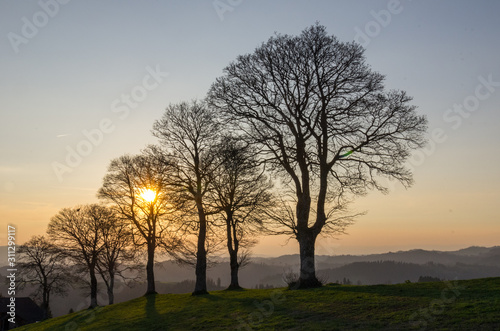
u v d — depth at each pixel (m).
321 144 29.69
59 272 67.94
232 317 23.41
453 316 16.52
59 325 35.03
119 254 56.09
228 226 42.84
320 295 25.06
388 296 22.23
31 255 65.94
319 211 29.12
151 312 30.53
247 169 32.78
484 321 15.26
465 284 23.58
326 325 18.11
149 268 44.44
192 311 27.61
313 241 29.25
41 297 68.50
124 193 45.94
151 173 41.91
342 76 28.61
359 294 23.75
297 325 18.98
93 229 57.19
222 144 31.06
